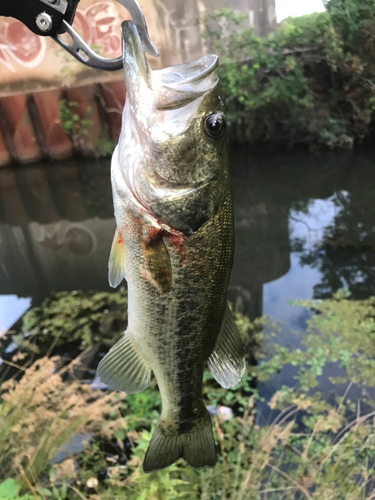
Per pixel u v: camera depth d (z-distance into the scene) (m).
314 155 1.80
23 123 1.68
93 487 0.54
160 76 0.27
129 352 0.31
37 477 0.53
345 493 0.51
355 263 1.13
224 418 0.63
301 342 0.80
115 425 0.61
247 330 0.85
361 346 0.77
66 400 0.63
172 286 0.28
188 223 0.27
